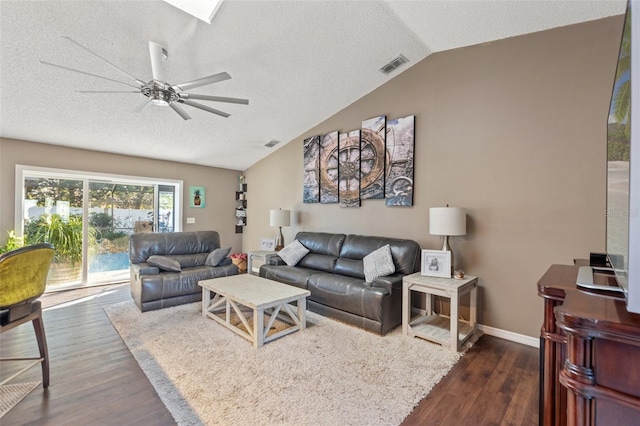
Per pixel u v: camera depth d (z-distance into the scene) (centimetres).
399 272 338
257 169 628
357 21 283
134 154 523
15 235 414
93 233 497
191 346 267
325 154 471
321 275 363
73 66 289
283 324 321
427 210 354
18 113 356
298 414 179
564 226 265
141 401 190
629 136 69
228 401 190
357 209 430
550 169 272
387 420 175
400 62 358
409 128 367
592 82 253
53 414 177
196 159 582
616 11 240
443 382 215
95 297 423
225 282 347
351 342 279
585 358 72
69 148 461
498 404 191
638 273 68
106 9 237
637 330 64
